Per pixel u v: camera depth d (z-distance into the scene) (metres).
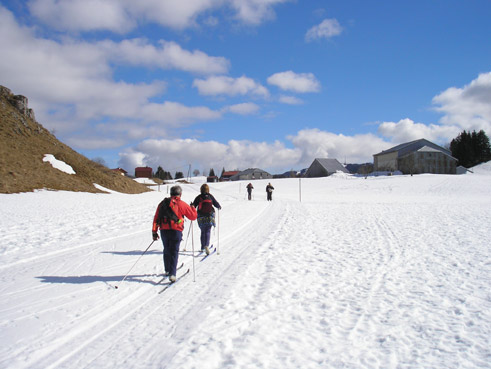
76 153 40.75
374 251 8.06
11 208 18.14
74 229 12.45
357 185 50.22
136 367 3.13
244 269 6.62
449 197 34.19
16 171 27.34
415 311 4.34
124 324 4.14
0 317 4.33
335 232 11.30
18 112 37.78
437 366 3.01
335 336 3.69
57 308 4.64
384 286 5.41
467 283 5.40
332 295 5.05
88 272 6.58
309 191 48.47
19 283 5.85
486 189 38.97
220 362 3.17
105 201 24.42
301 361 3.16
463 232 10.32
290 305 4.66
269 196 30.27
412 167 67.31
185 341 3.62
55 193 25.91
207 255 7.95
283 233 11.22
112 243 9.82
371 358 3.19
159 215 6.08
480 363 3.04
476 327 3.81
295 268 6.66
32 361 3.26
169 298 5.06
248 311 4.46
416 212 17.02
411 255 7.53
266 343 3.55
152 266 7.04
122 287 5.57
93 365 3.18
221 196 38.59
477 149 89.94
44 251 8.73
